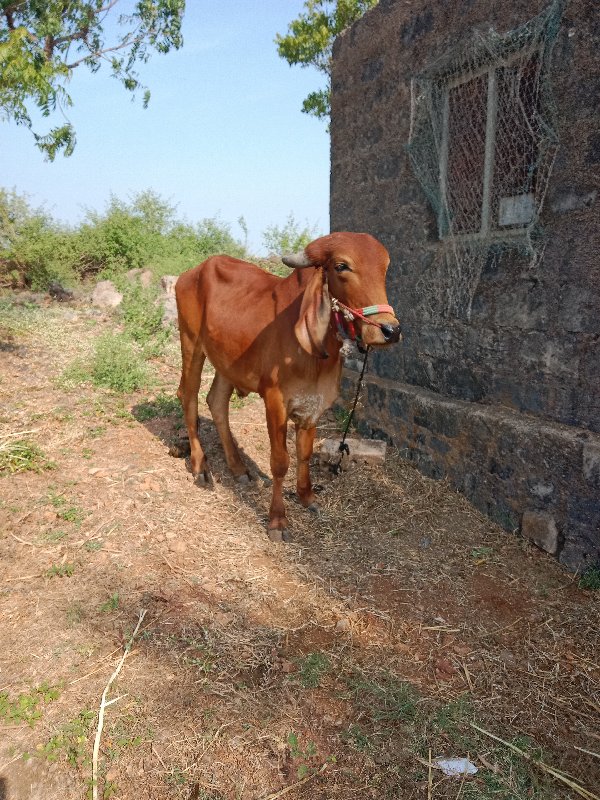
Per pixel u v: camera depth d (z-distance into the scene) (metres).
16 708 2.73
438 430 4.96
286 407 3.92
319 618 3.41
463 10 4.51
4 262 12.62
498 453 4.34
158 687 2.86
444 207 4.88
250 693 2.84
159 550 3.95
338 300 3.34
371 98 5.77
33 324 8.88
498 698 2.88
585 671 3.06
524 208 4.16
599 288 3.63
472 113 4.57
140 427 5.90
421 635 3.31
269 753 2.54
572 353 3.86
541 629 3.35
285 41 16.22
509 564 3.96
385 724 2.70
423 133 4.95
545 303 4.01
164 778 2.42
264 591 3.61
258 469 5.21
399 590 3.69
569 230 3.78
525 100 4.05
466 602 3.59
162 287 10.98
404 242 5.50
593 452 3.63
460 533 4.31
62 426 5.75
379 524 4.40
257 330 4.00
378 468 5.21
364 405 6.10
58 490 4.61
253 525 4.31
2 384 6.63
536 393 4.18
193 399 4.83
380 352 6.02
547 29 3.71
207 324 4.35
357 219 6.25
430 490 4.84
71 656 3.05
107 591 3.54
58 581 3.63
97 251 14.10
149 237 14.61
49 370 7.20
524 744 2.62
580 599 3.59
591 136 3.57
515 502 4.24
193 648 3.12
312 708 2.77
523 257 4.15
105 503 4.45
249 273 4.39
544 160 3.90
